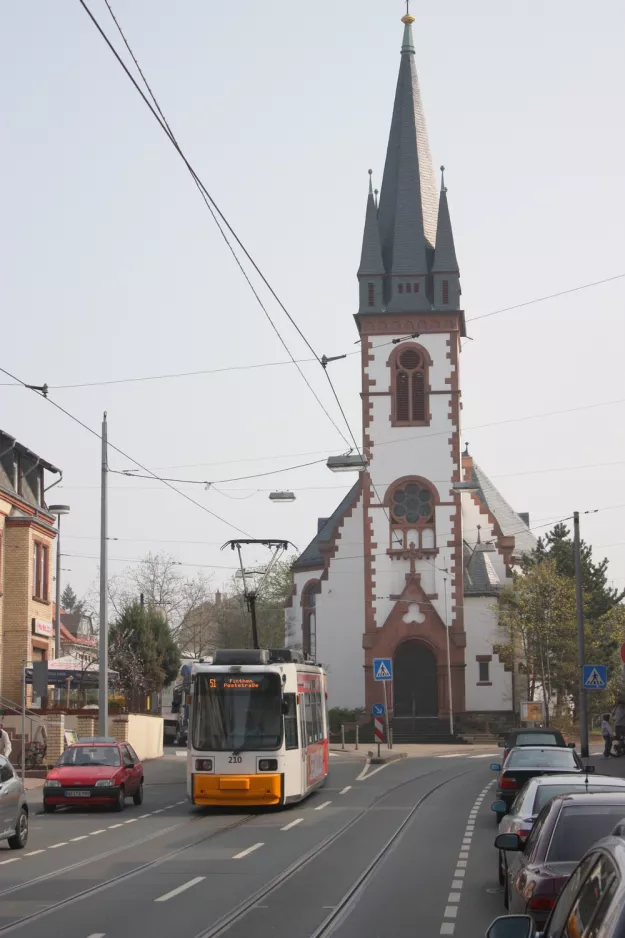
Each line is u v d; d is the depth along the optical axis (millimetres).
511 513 87812
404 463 69312
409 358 69875
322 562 76438
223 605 115500
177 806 31141
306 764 31359
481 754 55500
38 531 48031
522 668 69438
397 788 36031
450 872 18625
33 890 17016
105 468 37094
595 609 72688
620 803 11461
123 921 14383
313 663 35844
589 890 6215
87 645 86625
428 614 67938
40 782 37750
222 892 16656
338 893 16531
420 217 71000
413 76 73188
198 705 29328
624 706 46812
